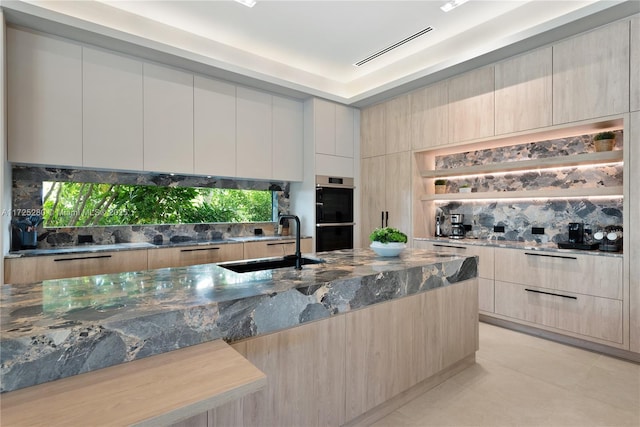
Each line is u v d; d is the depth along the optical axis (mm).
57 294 1446
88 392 936
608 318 2865
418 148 4465
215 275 1868
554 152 3695
